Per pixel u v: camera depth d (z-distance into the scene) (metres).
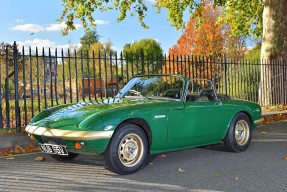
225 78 15.38
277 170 6.16
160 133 6.16
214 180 5.55
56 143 5.74
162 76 7.14
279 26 17.53
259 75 17.81
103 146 5.47
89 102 6.66
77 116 5.76
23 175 5.79
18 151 7.70
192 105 6.68
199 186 5.25
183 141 6.61
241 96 16.84
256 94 17.80
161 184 5.33
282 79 17.52
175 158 7.12
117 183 5.37
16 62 9.57
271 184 5.34
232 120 7.49
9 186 5.20
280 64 17.50
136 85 7.23
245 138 7.75
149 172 6.01
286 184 5.34
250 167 6.38
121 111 5.66
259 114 8.02
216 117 7.12
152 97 6.82
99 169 6.18
